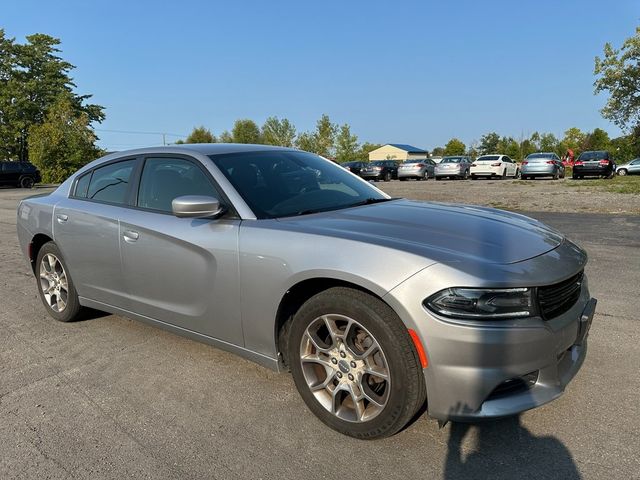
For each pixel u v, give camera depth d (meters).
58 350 3.98
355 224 2.89
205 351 3.88
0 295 5.61
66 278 4.41
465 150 91.75
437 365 2.33
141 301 3.69
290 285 2.76
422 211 3.27
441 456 2.49
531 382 2.47
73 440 2.73
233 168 3.47
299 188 3.54
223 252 3.06
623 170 35.88
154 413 2.99
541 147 76.12
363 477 2.36
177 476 2.41
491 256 2.49
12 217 14.05
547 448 2.52
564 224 9.04
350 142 54.44
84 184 4.37
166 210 3.56
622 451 2.48
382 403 2.54
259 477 2.39
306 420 2.88
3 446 2.70
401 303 2.37
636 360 3.45
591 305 2.84
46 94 47.97
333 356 2.71
